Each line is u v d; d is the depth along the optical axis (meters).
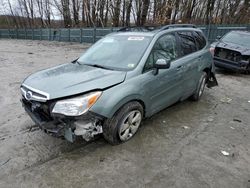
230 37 9.51
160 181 2.78
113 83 3.18
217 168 3.04
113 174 2.87
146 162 3.11
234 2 24.56
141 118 3.71
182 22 22.27
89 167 2.97
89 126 3.01
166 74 3.97
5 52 14.77
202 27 15.40
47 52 14.97
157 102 3.97
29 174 2.83
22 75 7.82
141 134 3.82
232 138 3.84
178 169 3.00
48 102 2.91
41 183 2.69
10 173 2.84
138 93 3.42
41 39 28.23
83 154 3.23
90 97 2.92
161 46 4.03
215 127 4.21
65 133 2.95
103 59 3.94
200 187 2.71
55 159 3.11
